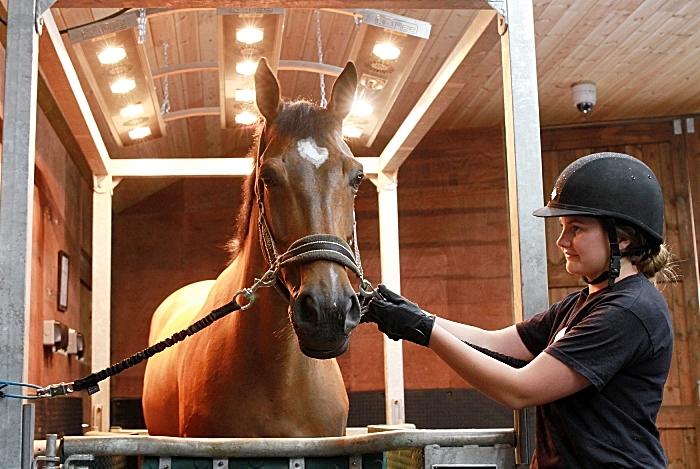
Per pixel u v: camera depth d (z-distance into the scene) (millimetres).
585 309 1627
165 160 4203
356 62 3160
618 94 5270
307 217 1772
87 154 3844
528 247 2018
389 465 2203
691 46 4484
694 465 5402
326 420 2279
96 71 3186
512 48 2119
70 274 4648
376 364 5707
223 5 2172
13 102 1835
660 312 1562
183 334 1866
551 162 5793
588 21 4145
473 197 5734
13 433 1704
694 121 5707
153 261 6180
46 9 1897
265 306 2041
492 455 1846
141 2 2131
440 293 5664
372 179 4375
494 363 1561
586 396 1558
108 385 4031
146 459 1761
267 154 1893
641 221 1613
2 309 1743
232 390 2160
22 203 1795
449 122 5645
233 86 3432
